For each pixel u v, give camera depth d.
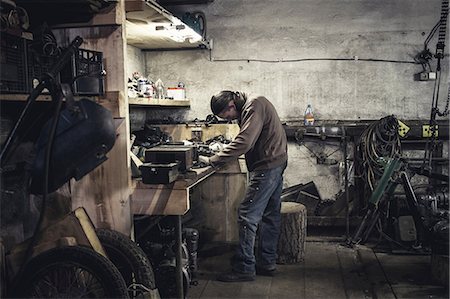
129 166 2.72
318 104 4.66
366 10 4.52
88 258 2.14
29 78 2.30
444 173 4.47
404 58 4.51
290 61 4.66
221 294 3.22
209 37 4.76
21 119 2.16
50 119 2.18
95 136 2.17
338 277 3.52
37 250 2.35
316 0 4.58
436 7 4.42
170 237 3.21
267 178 3.40
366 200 4.43
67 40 2.71
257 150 3.42
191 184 2.73
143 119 4.87
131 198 2.73
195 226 4.16
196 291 3.28
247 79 4.74
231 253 4.07
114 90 2.69
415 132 4.34
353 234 4.36
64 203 2.79
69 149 2.14
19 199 2.78
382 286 3.32
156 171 2.65
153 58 4.88
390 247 4.13
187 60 4.82
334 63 4.61
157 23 3.47
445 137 4.49
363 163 4.33
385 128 4.21
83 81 2.51
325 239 4.46
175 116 4.89
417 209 3.63
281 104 4.71
